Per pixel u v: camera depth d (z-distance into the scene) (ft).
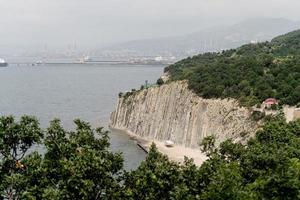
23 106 650.43
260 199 106.93
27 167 103.50
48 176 104.73
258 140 176.14
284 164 118.01
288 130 181.37
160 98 438.40
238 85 373.20
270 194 106.42
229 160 132.98
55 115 556.51
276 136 173.68
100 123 501.97
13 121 107.55
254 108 338.13
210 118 368.27
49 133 111.04
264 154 125.29
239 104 350.23
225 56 584.40
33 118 109.81
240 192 100.48
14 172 105.40
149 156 116.06
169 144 383.65
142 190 106.22
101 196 106.73
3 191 99.50
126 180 110.83
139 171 111.04
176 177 109.29
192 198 103.14
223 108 361.71
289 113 312.91
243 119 338.54
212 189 100.27
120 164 111.34
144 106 453.99
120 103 494.18
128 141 408.05
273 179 106.22
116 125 483.92
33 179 102.06
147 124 437.17
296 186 104.37
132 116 464.65
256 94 351.87
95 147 113.29
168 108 421.59
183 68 558.15
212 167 115.34
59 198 95.71
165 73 625.82
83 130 114.83
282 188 105.40
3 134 104.01
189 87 410.72
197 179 110.32
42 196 95.91
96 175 102.27
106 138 119.85
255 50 567.18
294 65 380.58
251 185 109.60
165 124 415.85
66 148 107.76
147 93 462.19
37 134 107.34
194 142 375.66
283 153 125.70
